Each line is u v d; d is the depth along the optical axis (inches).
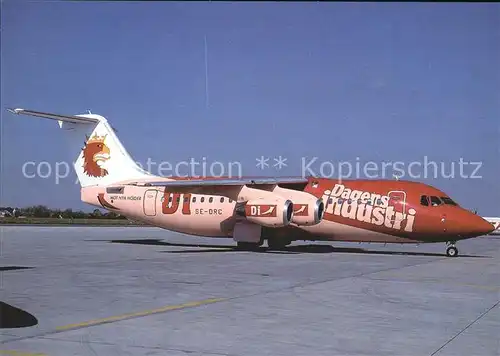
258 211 985.5
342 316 396.5
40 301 455.2
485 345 315.9
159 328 354.9
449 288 537.6
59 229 2228.1
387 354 296.8
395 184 983.6
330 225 1005.8
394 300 466.3
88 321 375.2
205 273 655.1
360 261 829.2
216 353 296.7
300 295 489.1
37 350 298.7
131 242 1327.5
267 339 327.6
